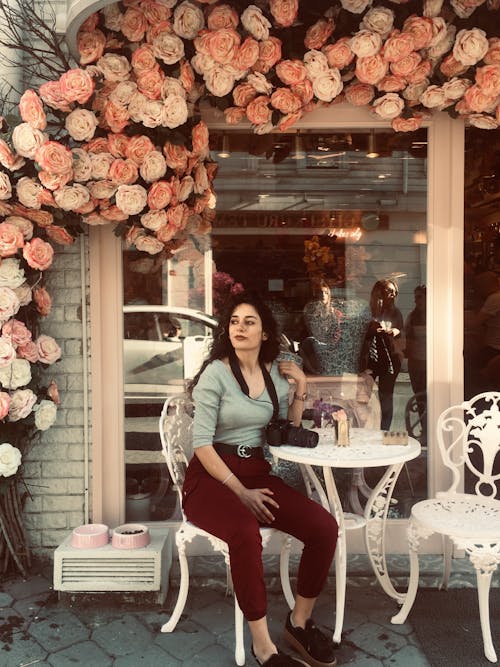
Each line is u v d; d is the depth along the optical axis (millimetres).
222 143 3826
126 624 3154
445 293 3848
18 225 3348
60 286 3766
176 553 3857
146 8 3182
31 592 3469
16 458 3402
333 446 3146
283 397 3209
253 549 2707
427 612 3244
